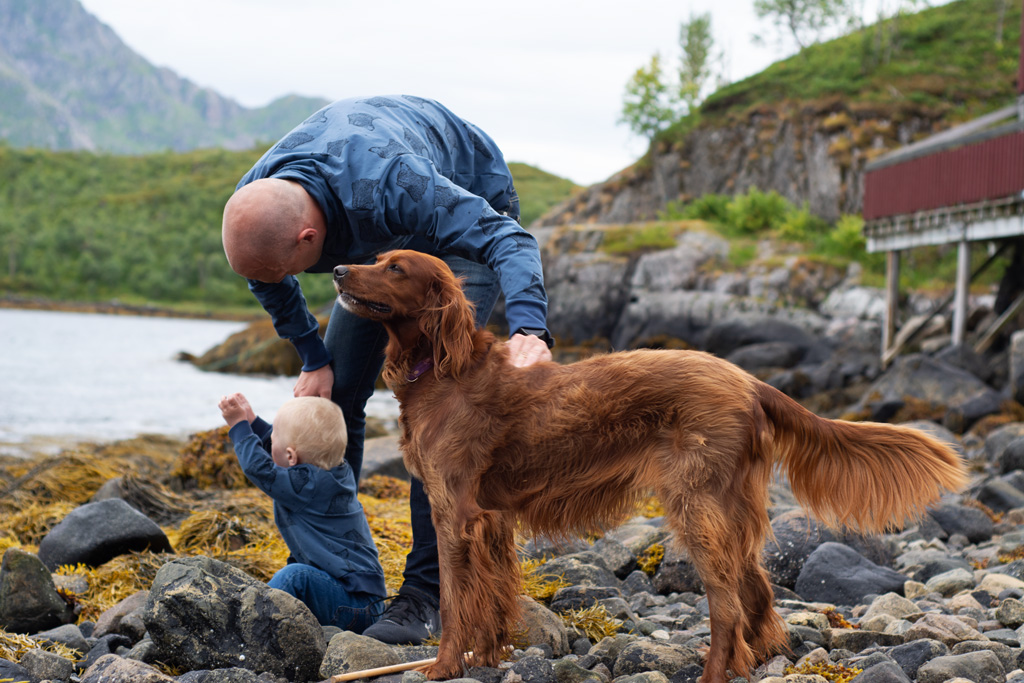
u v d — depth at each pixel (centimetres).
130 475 652
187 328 6325
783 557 470
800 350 2477
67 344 3844
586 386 295
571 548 488
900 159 2027
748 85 5075
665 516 286
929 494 297
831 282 2812
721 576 277
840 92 4503
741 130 4844
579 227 3416
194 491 715
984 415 1363
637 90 5216
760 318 2683
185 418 1526
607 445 292
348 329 405
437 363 307
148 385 2159
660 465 286
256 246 322
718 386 285
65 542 476
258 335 2831
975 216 1742
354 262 369
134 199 15488
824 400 1805
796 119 4525
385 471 772
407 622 362
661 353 298
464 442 301
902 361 1590
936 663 292
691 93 5191
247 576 333
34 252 11894
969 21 5069
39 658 320
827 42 5419
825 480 304
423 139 360
